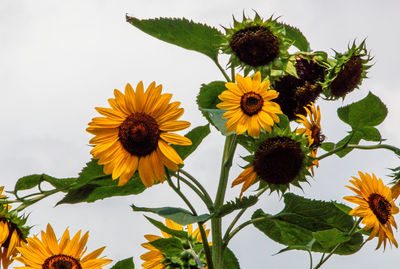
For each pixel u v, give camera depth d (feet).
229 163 5.21
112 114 4.86
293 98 5.27
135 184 5.16
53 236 5.03
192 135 5.15
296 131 5.25
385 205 5.22
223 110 5.15
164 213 4.91
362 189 5.23
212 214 4.92
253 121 5.05
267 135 5.08
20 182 5.18
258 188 5.14
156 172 4.89
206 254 5.06
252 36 5.11
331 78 5.30
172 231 5.19
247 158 5.09
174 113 4.87
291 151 5.07
